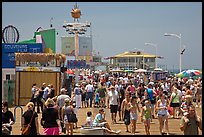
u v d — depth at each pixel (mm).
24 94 33281
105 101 31438
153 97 23828
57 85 33719
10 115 14781
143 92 26938
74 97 27359
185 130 12977
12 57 36594
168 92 30578
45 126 14125
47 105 14312
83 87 32531
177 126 21328
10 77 35906
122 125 21750
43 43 41750
